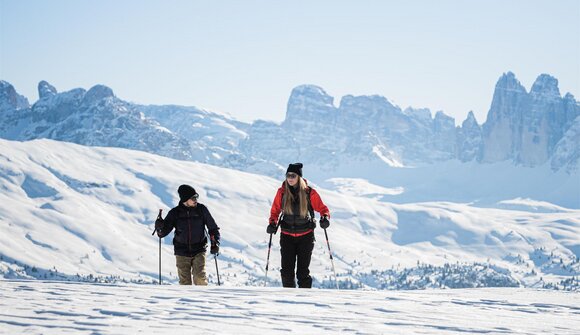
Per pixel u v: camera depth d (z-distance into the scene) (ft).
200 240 52.34
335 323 24.38
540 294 45.98
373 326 23.84
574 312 33.58
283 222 51.11
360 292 40.78
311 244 51.21
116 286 38.11
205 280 52.13
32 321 22.18
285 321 24.59
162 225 51.75
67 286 37.01
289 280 50.80
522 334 23.20
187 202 52.06
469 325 25.20
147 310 26.48
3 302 27.84
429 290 48.06
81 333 19.83
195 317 24.77
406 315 28.07
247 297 33.53
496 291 48.67
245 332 21.20
